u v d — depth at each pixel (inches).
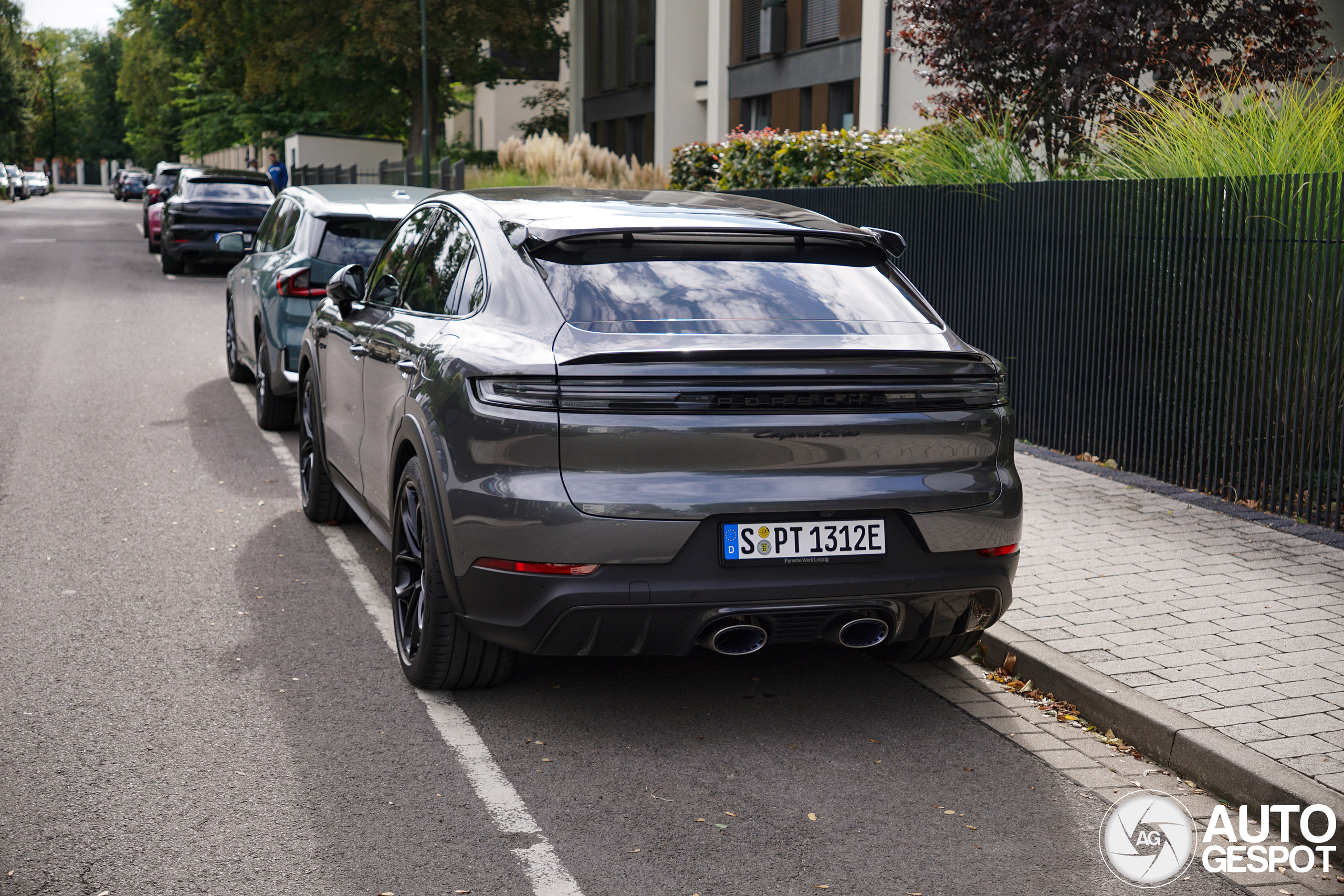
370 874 130.3
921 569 160.9
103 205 2443.4
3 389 432.8
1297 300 265.4
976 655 200.1
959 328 387.2
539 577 153.4
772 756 162.4
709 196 207.6
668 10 1152.8
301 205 374.0
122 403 413.7
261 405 373.4
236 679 185.2
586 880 130.2
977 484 163.9
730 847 137.9
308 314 354.0
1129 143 350.3
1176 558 240.1
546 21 1565.0
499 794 149.7
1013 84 454.6
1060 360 341.1
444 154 1577.3
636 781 154.2
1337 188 255.6
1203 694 173.2
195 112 2071.9
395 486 189.9
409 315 199.6
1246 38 421.4
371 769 155.7
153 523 272.7
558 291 165.6
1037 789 154.6
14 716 169.3
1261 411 276.4
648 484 152.0
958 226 385.7
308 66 1515.7
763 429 153.8
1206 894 131.2
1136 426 314.0
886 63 767.7
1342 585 223.6
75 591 225.3
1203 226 289.7
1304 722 163.6
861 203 438.0
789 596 155.7
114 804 144.8
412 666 181.2
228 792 148.5
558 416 152.3
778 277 174.4
